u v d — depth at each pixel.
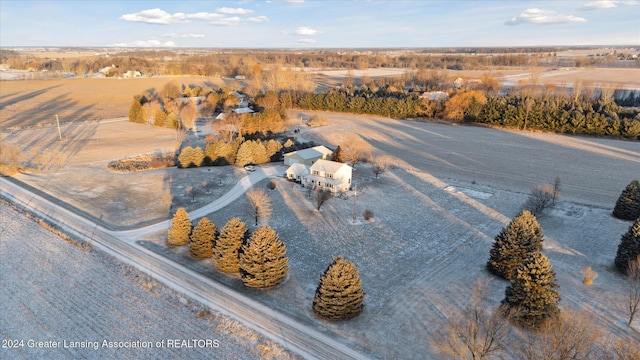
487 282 37.34
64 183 63.59
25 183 63.38
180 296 34.75
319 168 61.88
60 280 37.03
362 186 63.81
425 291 35.94
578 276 38.12
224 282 37.22
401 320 31.94
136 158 79.00
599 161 77.00
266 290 36.06
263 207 53.72
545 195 52.84
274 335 30.11
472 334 29.14
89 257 41.31
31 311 32.66
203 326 31.12
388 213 53.47
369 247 44.41
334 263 32.00
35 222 49.41
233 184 64.44
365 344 29.28
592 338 27.28
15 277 37.34
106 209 53.81
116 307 33.22
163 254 42.28
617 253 39.44
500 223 50.50
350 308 31.61
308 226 49.50
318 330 30.78
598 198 58.91
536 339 29.20
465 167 74.56
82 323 31.28
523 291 30.53
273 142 78.62
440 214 53.25
